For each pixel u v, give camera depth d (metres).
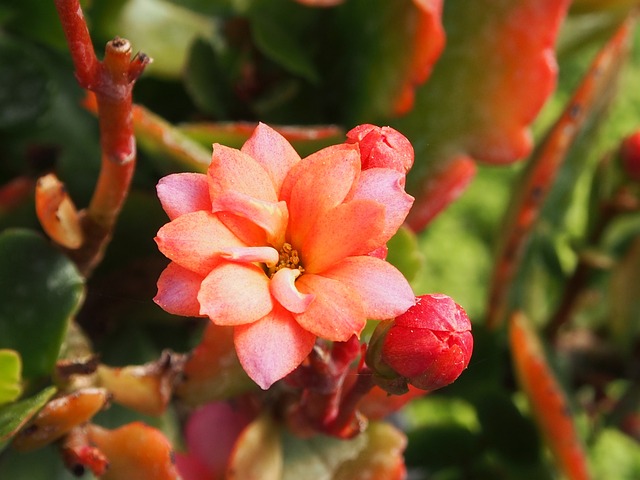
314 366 0.09
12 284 0.10
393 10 0.13
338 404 0.10
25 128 0.13
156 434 0.10
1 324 0.10
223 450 0.13
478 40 0.13
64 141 0.14
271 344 0.07
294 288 0.08
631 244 0.15
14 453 0.11
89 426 0.10
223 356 0.10
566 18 0.16
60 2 0.08
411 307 0.08
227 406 0.13
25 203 0.12
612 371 0.16
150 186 0.13
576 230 0.21
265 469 0.11
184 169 0.11
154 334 0.13
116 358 0.12
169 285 0.08
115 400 0.10
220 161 0.08
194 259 0.08
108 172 0.10
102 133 0.09
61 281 0.10
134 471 0.10
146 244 0.12
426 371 0.08
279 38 0.14
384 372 0.08
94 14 0.13
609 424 0.15
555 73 0.13
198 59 0.14
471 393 0.15
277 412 0.11
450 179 0.14
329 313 0.08
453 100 0.13
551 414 0.13
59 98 0.14
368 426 0.11
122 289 0.13
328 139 0.11
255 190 0.08
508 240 0.14
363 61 0.14
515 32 0.13
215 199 0.08
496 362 0.15
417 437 0.16
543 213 0.15
